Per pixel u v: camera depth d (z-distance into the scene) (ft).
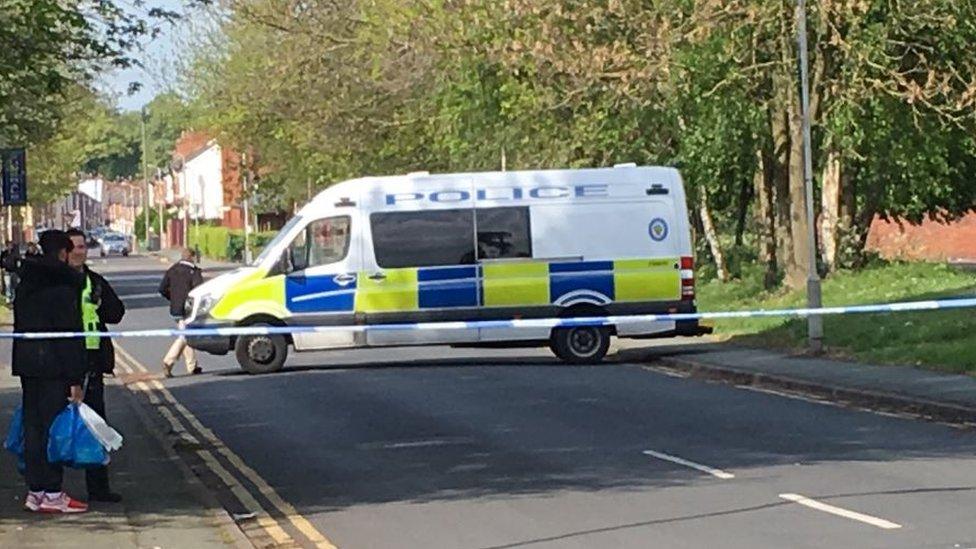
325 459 47.34
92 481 38.58
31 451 36.52
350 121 152.97
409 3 130.41
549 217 80.23
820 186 119.24
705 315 58.23
